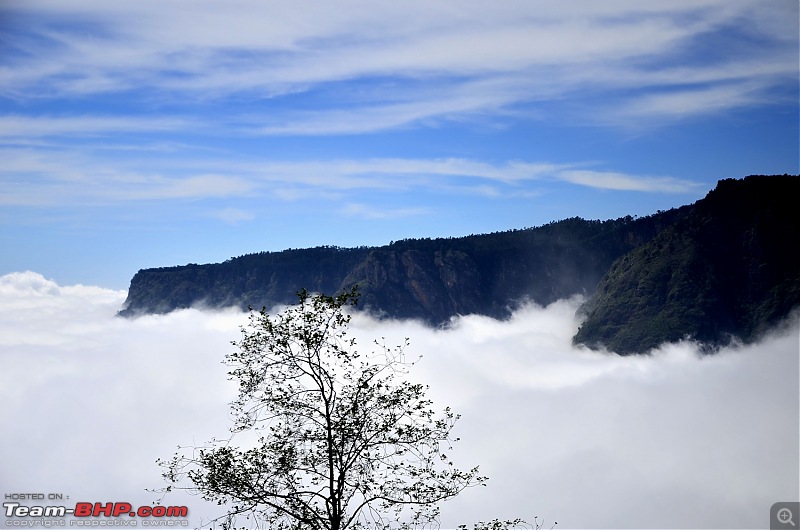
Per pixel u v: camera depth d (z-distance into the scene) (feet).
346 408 69.51
